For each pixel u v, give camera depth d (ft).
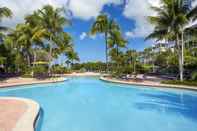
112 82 82.17
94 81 98.94
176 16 69.26
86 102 45.27
